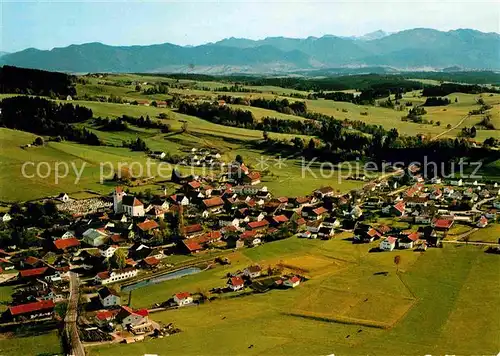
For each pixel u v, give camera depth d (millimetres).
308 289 163375
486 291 155375
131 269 182375
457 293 155125
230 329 137750
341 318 142375
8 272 183875
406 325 137375
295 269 181125
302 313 146500
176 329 138500
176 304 156000
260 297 159500
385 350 124000
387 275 172000
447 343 126562
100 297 155875
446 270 173500
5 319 147250
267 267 183875
